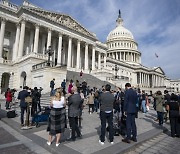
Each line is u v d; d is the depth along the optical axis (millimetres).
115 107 13680
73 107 8102
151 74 108688
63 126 7469
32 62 32406
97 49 62469
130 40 118438
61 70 29734
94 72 52469
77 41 51969
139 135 9375
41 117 10906
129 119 8133
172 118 10023
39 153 6711
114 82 51031
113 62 85875
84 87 21812
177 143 8680
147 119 15312
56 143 7250
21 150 6961
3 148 7137
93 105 17688
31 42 42750
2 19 37656
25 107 10750
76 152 6512
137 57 117688
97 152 6535
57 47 50719
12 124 11141
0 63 35719
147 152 7242
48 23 43594
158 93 12844
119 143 7766
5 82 39281
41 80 28031
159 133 10297
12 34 41719
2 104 22250
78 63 50812
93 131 9953
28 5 40719
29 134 9148
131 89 8438
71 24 50656
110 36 126438
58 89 7852
